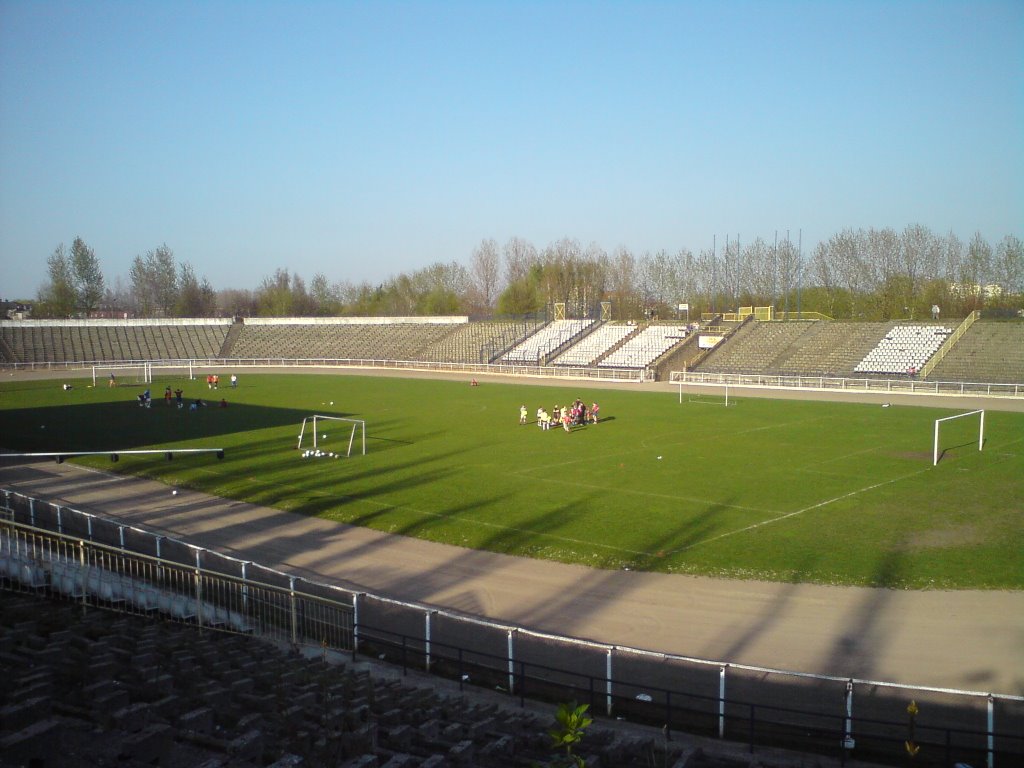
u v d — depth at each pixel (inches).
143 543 1099.3
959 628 824.3
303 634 810.2
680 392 2837.1
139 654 618.5
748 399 2883.9
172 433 2172.7
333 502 1384.1
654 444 1951.3
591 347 4237.2
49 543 916.0
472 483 1530.5
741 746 594.9
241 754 437.1
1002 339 3152.1
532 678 680.4
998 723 624.4
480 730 564.4
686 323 4296.3
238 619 810.2
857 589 940.0
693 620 854.5
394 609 887.7
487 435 2124.8
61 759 399.9
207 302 7076.8
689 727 627.2
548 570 1021.8
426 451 1886.1
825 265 5162.4
